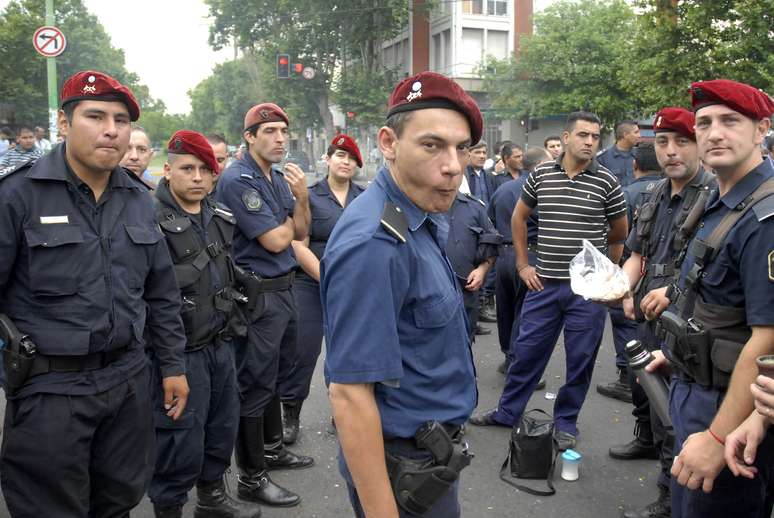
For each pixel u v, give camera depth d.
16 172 2.20
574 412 4.04
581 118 3.85
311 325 4.10
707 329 2.10
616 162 7.07
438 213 1.70
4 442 2.24
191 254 2.86
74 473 2.23
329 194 4.31
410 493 1.63
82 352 2.19
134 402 2.39
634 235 3.52
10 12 28.78
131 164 4.10
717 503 2.10
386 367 1.53
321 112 37.44
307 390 4.15
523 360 4.18
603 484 3.57
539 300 4.08
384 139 1.64
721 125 2.05
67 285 2.19
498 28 35.47
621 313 4.75
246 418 3.33
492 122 35.03
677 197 3.24
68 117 2.22
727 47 13.34
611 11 27.73
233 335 3.06
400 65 36.00
